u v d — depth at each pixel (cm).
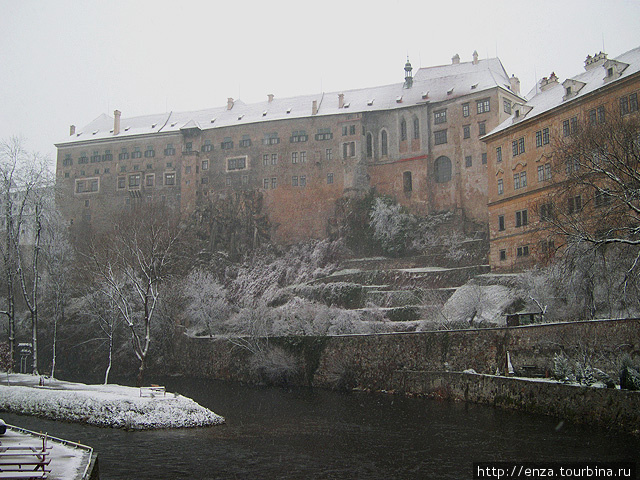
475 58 11775
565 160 5066
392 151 11194
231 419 4378
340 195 11369
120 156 13050
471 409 4403
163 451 3275
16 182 6069
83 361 8300
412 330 7031
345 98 12156
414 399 5206
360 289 8844
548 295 5516
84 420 3984
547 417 3834
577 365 3791
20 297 8994
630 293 4253
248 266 11069
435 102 10900
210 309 8325
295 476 2800
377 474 2806
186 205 12338
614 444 3053
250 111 12850
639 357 3706
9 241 5944
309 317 7425
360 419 4300
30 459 2230
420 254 10194
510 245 7800
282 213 11662
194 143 12575
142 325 7862
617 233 4203
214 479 2755
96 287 7475
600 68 7188
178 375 7806
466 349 5153
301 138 11812
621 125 4734
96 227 12912
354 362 6206
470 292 6719
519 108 7962
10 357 5769
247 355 7219
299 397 5678
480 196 10188
